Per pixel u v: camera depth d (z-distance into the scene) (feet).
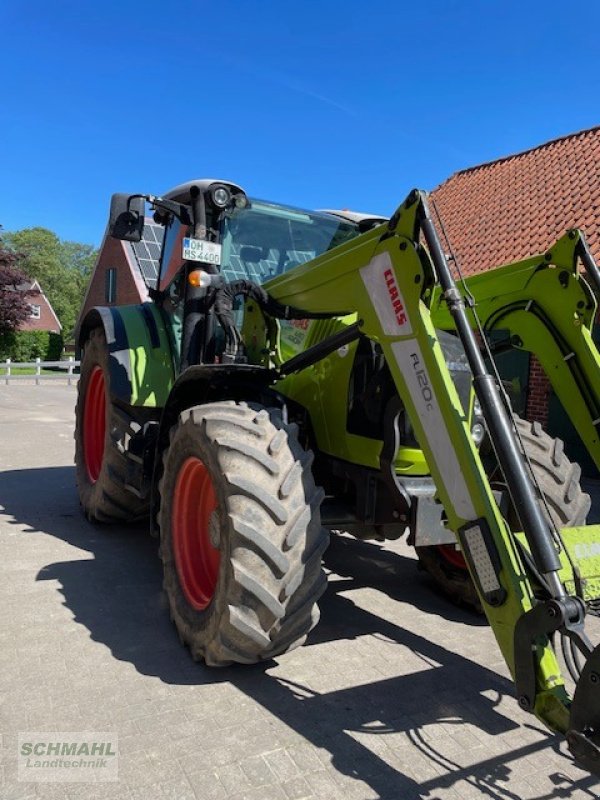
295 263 15.48
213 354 14.08
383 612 13.25
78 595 13.12
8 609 12.31
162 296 16.21
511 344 11.23
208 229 14.20
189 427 10.66
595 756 6.20
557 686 6.98
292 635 9.64
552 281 10.51
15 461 27.14
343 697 9.79
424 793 7.72
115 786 7.59
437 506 10.54
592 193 34.27
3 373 101.50
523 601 7.23
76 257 297.33
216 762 8.09
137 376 15.10
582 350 10.14
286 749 8.42
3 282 112.78
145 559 15.48
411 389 8.64
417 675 10.61
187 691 9.68
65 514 19.20
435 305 12.22
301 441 12.67
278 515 9.30
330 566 16.05
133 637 11.37
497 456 7.29
